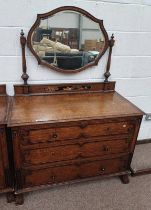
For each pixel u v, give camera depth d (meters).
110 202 1.71
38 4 1.55
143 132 2.39
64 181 1.70
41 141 1.47
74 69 1.80
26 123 1.36
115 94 1.91
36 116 1.44
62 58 1.73
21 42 1.59
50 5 1.58
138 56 1.97
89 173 1.75
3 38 1.58
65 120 1.44
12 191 1.58
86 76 1.90
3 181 1.54
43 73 1.77
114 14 1.74
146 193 1.81
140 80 2.09
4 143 1.40
